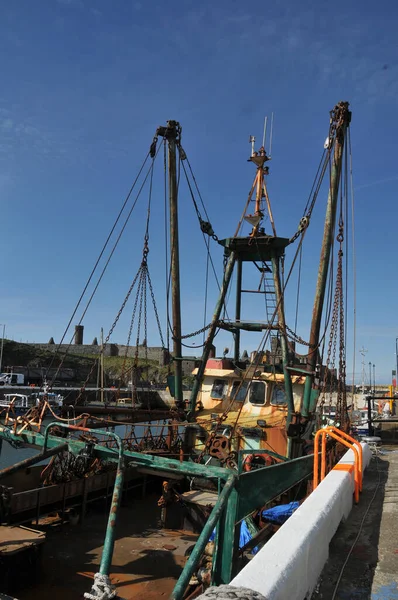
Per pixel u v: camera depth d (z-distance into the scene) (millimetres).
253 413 12492
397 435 15352
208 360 13891
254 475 6102
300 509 4320
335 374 14625
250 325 13250
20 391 51062
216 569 5531
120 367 81562
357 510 5797
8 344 75875
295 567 3109
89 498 11125
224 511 5652
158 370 78375
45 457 7504
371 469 8602
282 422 11984
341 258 11430
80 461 10984
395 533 4906
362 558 4270
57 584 7652
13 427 8836
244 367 13625
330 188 11992
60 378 72375
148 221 12625
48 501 9969
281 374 12859
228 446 9406
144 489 12836
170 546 9305
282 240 12984
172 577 8070
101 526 10422
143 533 10016
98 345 90750
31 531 7875
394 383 56750
